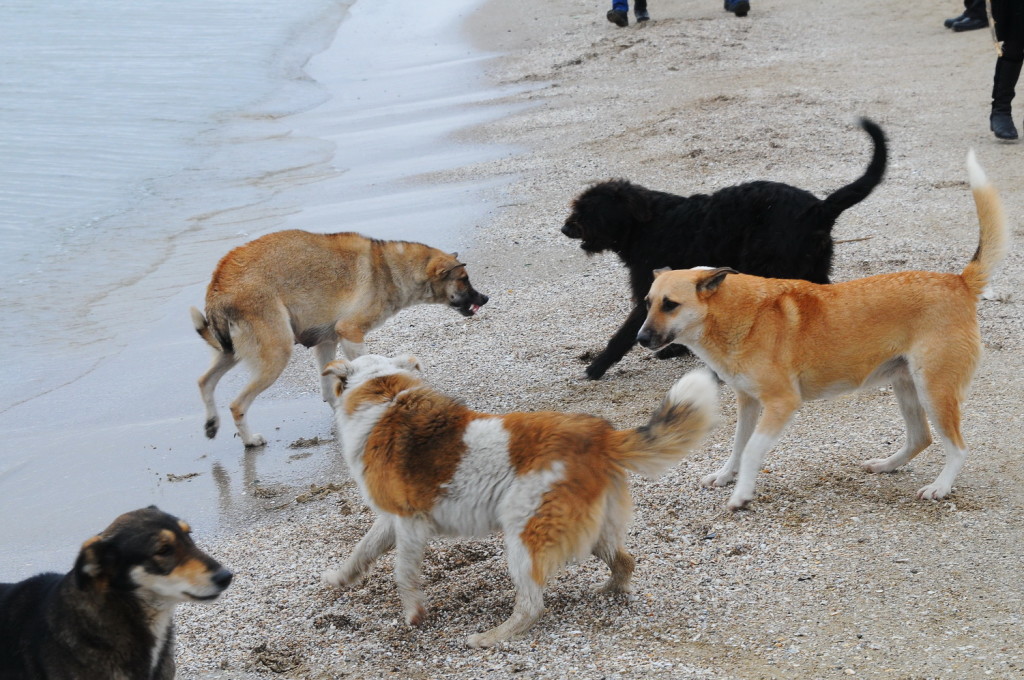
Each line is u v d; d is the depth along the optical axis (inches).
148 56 900.0
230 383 330.0
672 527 212.7
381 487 183.8
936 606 172.4
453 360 324.5
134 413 313.4
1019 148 462.6
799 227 281.6
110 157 624.4
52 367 348.8
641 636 174.1
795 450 241.1
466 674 168.2
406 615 187.3
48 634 148.8
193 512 250.1
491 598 192.5
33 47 913.5
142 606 152.5
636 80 700.0
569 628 178.5
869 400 264.7
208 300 284.4
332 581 202.2
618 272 386.0
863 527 202.1
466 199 487.8
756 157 485.7
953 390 205.5
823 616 173.2
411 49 946.7
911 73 621.6
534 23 980.6
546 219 445.7
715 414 178.2
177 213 518.3
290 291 290.2
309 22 1082.7
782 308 213.5
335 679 172.9
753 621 174.4
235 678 176.2
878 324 209.3
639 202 304.8
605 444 176.9
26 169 596.4
